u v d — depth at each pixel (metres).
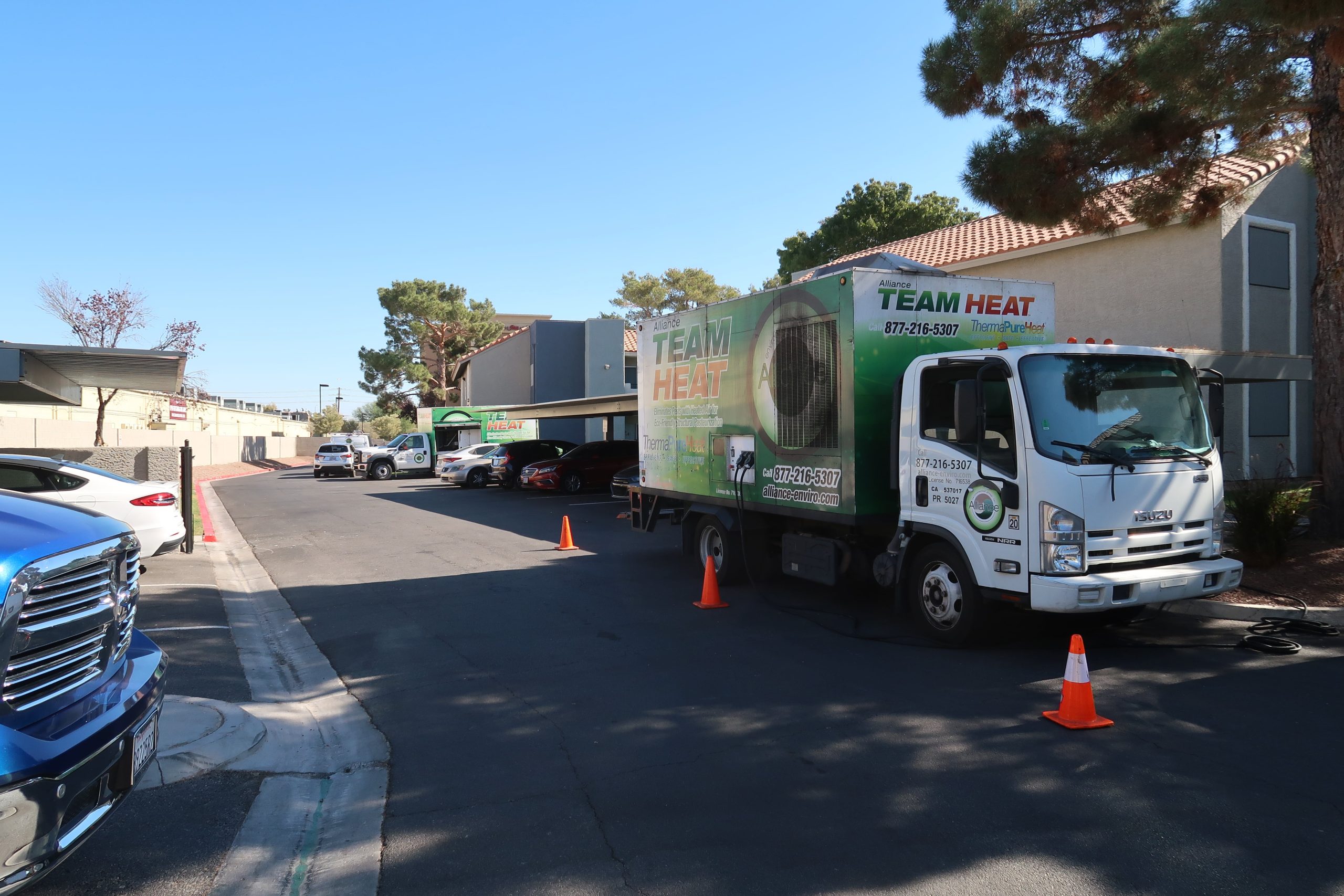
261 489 31.44
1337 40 7.35
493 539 15.33
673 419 10.91
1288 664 6.43
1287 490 8.66
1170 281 15.57
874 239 36.41
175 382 18.22
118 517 11.16
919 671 6.52
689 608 8.98
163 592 10.42
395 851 3.96
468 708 6.04
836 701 5.87
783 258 41.94
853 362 7.66
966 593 6.89
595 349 37.31
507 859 3.85
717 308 9.87
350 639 8.23
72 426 29.64
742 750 5.06
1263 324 15.60
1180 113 9.12
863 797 4.37
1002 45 9.29
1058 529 6.19
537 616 8.84
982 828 4.01
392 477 36.81
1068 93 10.06
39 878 2.84
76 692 3.18
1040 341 8.52
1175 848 3.78
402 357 60.81
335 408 83.00
